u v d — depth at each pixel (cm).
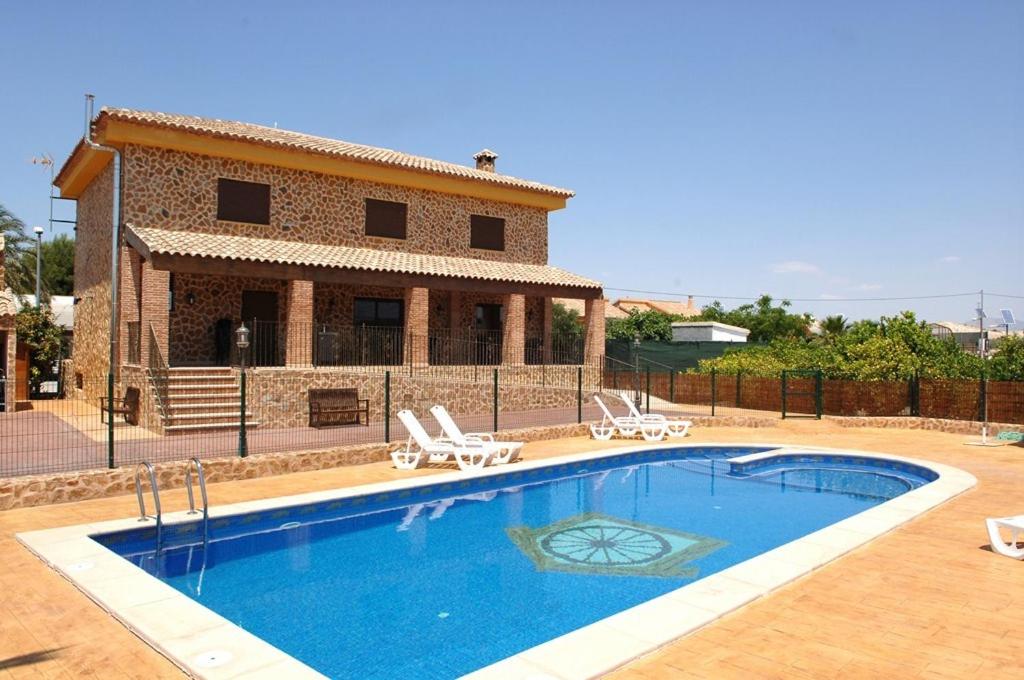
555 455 1652
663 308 7669
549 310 2825
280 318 2331
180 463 1272
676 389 2786
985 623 643
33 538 906
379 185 2567
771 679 528
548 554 989
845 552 864
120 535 965
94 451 1379
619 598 806
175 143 2106
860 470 1650
